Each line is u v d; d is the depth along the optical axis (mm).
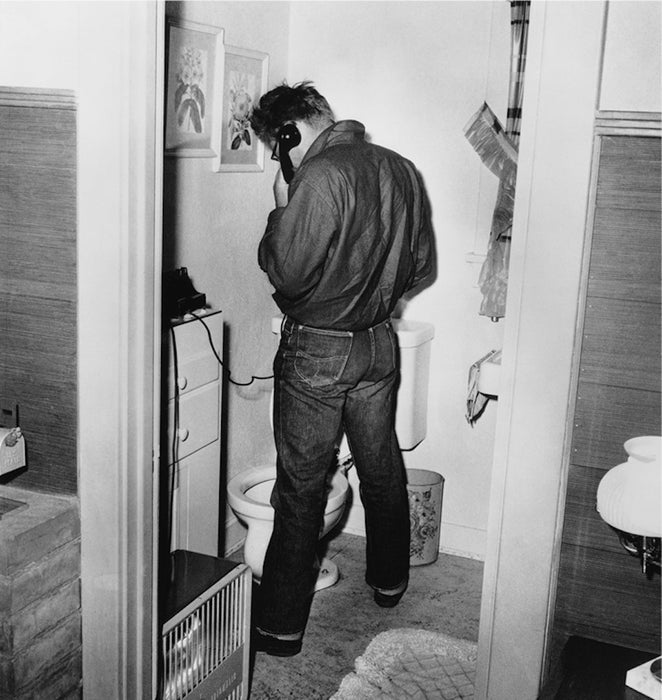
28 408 1814
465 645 2707
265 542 2867
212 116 2826
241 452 3279
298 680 2500
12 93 1688
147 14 1623
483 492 3316
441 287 3203
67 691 1838
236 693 2262
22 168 1721
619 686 1373
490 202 3080
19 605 1671
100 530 1790
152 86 1671
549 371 1421
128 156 1643
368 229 2424
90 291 1704
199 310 2611
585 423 1461
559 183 1370
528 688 1528
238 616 2232
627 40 1341
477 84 3020
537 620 1503
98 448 1760
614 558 1494
